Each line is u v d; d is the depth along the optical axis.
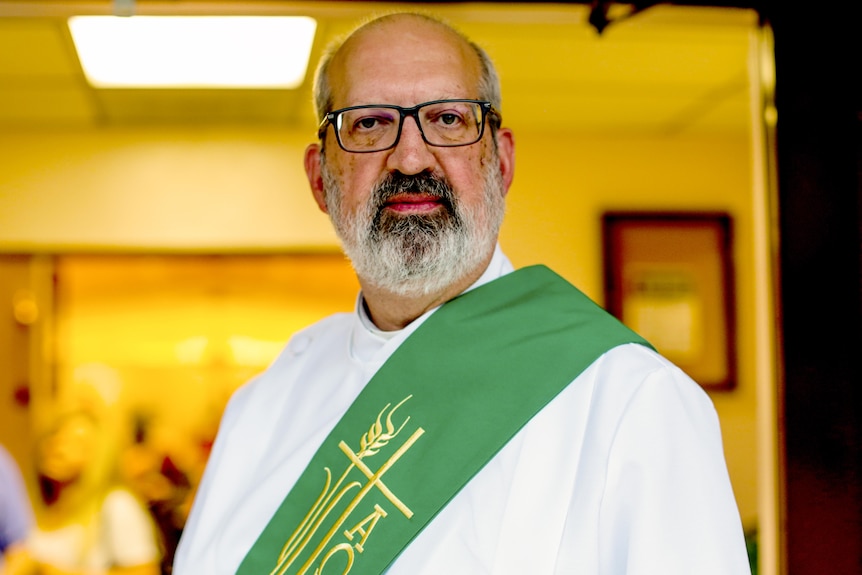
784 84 1.73
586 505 1.03
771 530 1.74
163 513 3.56
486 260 1.29
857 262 1.69
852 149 1.71
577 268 3.70
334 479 1.17
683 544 0.99
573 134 3.73
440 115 1.23
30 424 3.59
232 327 3.66
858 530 1.67
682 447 1.03
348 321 1.43
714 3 1.77
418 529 1.09
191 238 3.64
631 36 2.70
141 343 3.65
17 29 2.59
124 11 1.84
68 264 3.63
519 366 1.16
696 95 3.27
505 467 1.10
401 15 1.31
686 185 3.74
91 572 3.43
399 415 1.18
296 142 3.68
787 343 1.70
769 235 1.75
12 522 3.18
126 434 3.62
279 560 1.15
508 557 1.03
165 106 3.38
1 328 3.60
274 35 2.64
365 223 1.22
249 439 1.35
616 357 1.13
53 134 3.61
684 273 3.70
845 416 1.68
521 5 1.81
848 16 1.72
